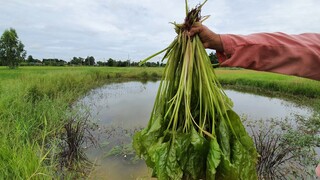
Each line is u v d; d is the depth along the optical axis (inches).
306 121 305.4
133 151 204.1
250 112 386.6
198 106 51.0
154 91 659.4
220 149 44.8
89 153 202.7
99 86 762.8
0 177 105.2
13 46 1724.9
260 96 583.8
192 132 46.1
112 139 236.1
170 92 52.7
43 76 562.3
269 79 855.1
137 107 413.4
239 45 44.9
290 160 185.3
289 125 286.7
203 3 49.0
